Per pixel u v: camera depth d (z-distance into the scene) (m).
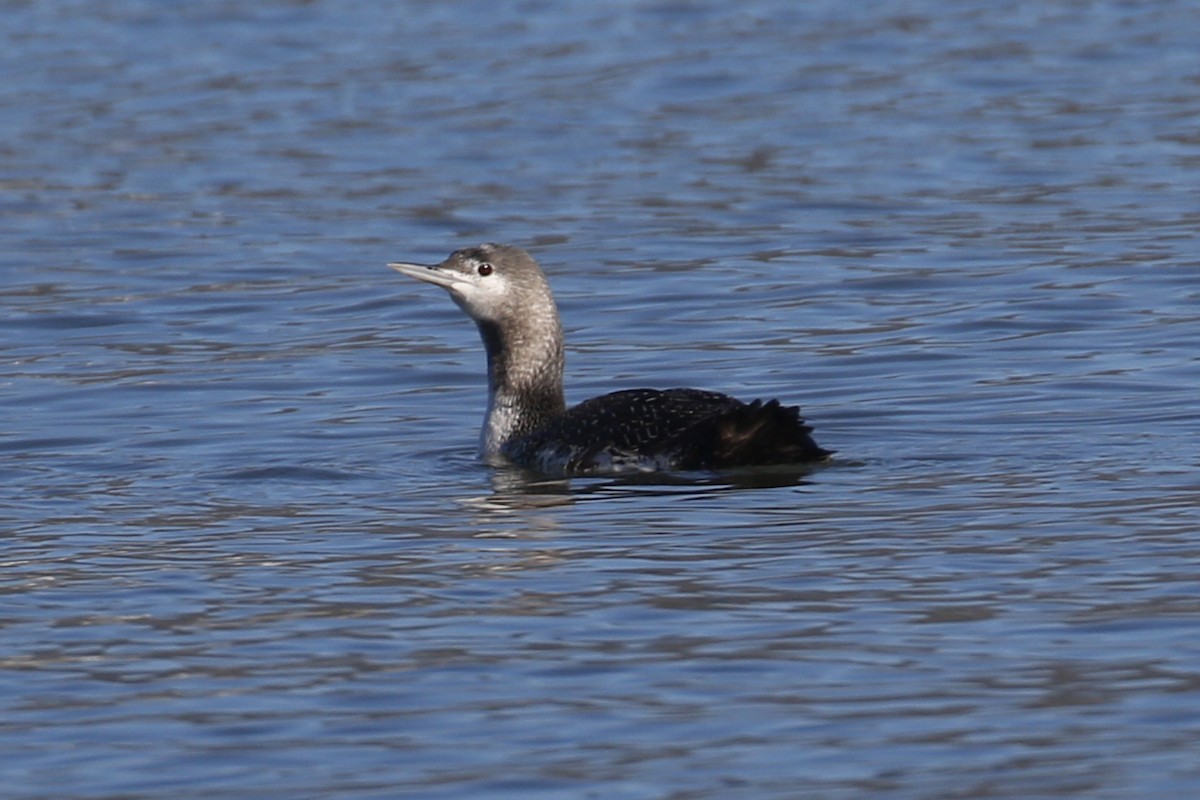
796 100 29.89
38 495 13.31
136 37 35.03
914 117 28.64
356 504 12.90
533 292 14.43
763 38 34.31
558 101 30.06
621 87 30.89
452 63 32.78
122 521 12.55
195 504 12.98
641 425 13.46
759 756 8.33
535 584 10.84
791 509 12.25
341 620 10.30
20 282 21.22
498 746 8.52
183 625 10.30
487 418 14.55
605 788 8.05
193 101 30.50
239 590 10.91
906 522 11.84
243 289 20.77
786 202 24.08
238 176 26.19
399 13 36.91
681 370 17.09
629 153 26.98
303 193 25.25
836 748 8.38
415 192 25.11
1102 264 20.45
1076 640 9.59
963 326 18.17
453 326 19.14
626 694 9.09
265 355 18.02
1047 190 24.28
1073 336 17.61
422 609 10.44
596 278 20.83
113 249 22.67
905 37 34.28
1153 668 9.16
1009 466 13.26
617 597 10.53
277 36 35.00
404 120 29.14
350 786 8.16
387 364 17.61
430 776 8.23
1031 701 8.82
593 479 13.28
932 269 20.59
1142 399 15.21
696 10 36.72
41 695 9.32
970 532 11.58
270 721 8.90
